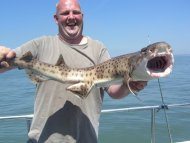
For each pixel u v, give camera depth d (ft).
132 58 4.02
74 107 4.66
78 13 4.84
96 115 4.88
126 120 16.12
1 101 29.73
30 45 4.76
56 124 4.61
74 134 4.62
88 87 4.53
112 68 4.37
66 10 4.80
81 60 4.82
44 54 4.81
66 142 4.59
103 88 4.96
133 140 13.43
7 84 51.88
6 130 14.61
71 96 4.68
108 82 4.44
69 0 4.83
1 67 4.56
